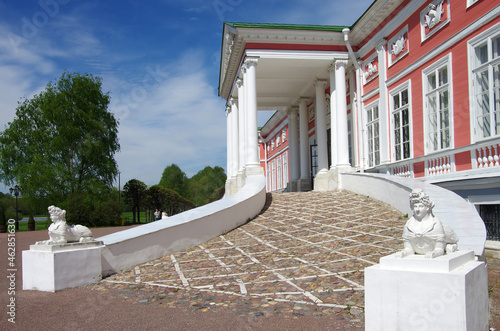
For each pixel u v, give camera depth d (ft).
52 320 16.61
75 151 100.53
